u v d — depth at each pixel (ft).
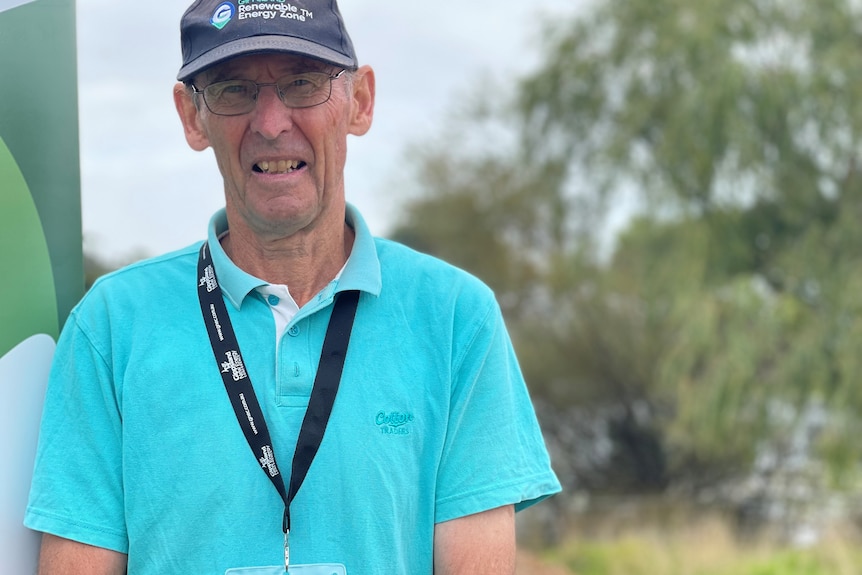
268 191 6.13
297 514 5.97
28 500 6.36
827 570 35.99
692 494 48.26
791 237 43.24
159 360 6.13
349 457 6.03
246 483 5.98
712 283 43.04
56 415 6.25
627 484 53.67
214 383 6.09
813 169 42.32
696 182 43.50
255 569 5.93
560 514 47.75
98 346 6.23
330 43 6.22
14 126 6.70
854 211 41.86
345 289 6.30
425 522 6.30
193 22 6.29
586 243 51.29
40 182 6.85
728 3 43.04
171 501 5.98
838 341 40.24
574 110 50.19
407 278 6.54
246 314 6.26
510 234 61.11
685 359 42.83
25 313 6.67
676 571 37.22
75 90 7.18
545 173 52.31
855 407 39.73
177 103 6.86
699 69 43.52
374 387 6.18
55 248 6.95
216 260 6.37
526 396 6.81
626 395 53.93
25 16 6.79
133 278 6.44
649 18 46.78
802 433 42.39
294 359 6.15
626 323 53.16
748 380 41.11
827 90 40.83
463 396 6.39
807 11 42.09
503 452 6.44
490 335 6.52
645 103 45.39
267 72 6.11
